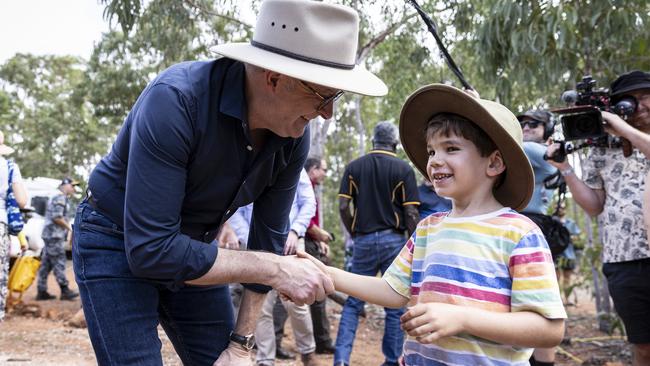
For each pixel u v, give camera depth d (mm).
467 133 1820
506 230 1771
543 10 6066
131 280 1977
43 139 31953
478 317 1641
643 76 3344
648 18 5801
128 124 1949
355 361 5375
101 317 1940
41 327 6621
